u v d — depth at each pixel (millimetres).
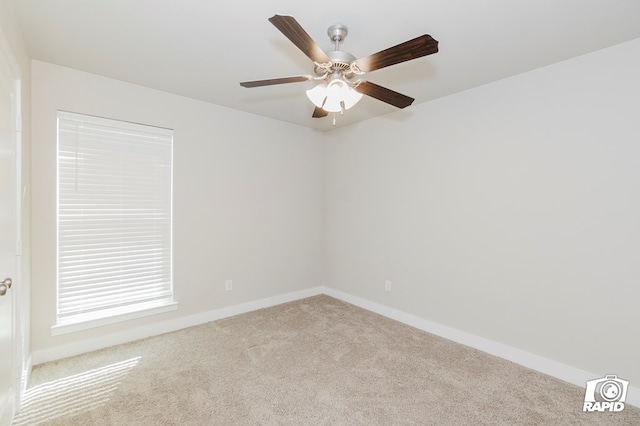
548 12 1698
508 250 2533
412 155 3219
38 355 2340
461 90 2791
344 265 3992
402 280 3320
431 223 3061
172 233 3000
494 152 2605
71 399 1937
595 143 2109
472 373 2307
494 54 2156
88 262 2572
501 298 2576
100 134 2604
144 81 2678
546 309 2336
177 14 1752
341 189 4020
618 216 2027
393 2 1621
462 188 2820
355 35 1935
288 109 3375
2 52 1495
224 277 3354
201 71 2480
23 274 1989
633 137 1970
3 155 1551
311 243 4160
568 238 2229
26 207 2094
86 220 2553
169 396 1978
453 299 2893
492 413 1864
